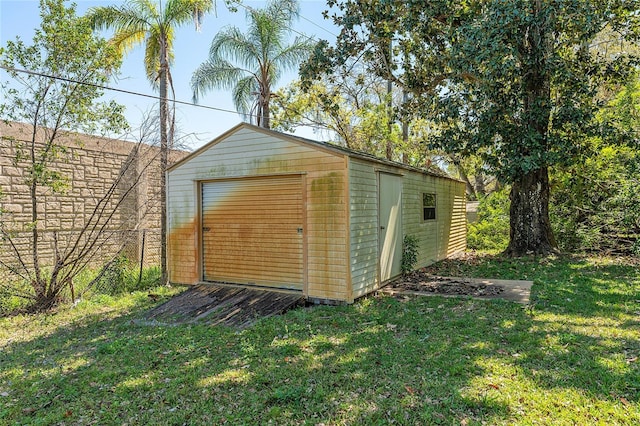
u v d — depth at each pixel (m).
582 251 10.84
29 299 7.10
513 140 9.56
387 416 2.99
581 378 3.41
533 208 10.57
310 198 6.73
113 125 7.77
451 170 23.47
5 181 8.48
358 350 4.31
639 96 10.56
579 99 9.80
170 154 10.81
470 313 5.55
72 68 7.14
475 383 3.40
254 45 13.54
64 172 9.56
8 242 8.12
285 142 6.96
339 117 16.58
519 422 2.80
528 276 8.02
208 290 7.48
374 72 11.56
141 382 3.77
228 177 7.61
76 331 5.73
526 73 9.21
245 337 4.96
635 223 9.27
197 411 3.19
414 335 4.74
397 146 16.88
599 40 15.61
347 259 6.39
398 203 8.35
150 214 11.23
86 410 3.30
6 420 3.19
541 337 4.44
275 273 7.18
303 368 3.90
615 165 10.17
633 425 2.71
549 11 7.77
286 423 2.95
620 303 5.74
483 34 7.66
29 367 4.36
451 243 12.16
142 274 9.22
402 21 9.46
